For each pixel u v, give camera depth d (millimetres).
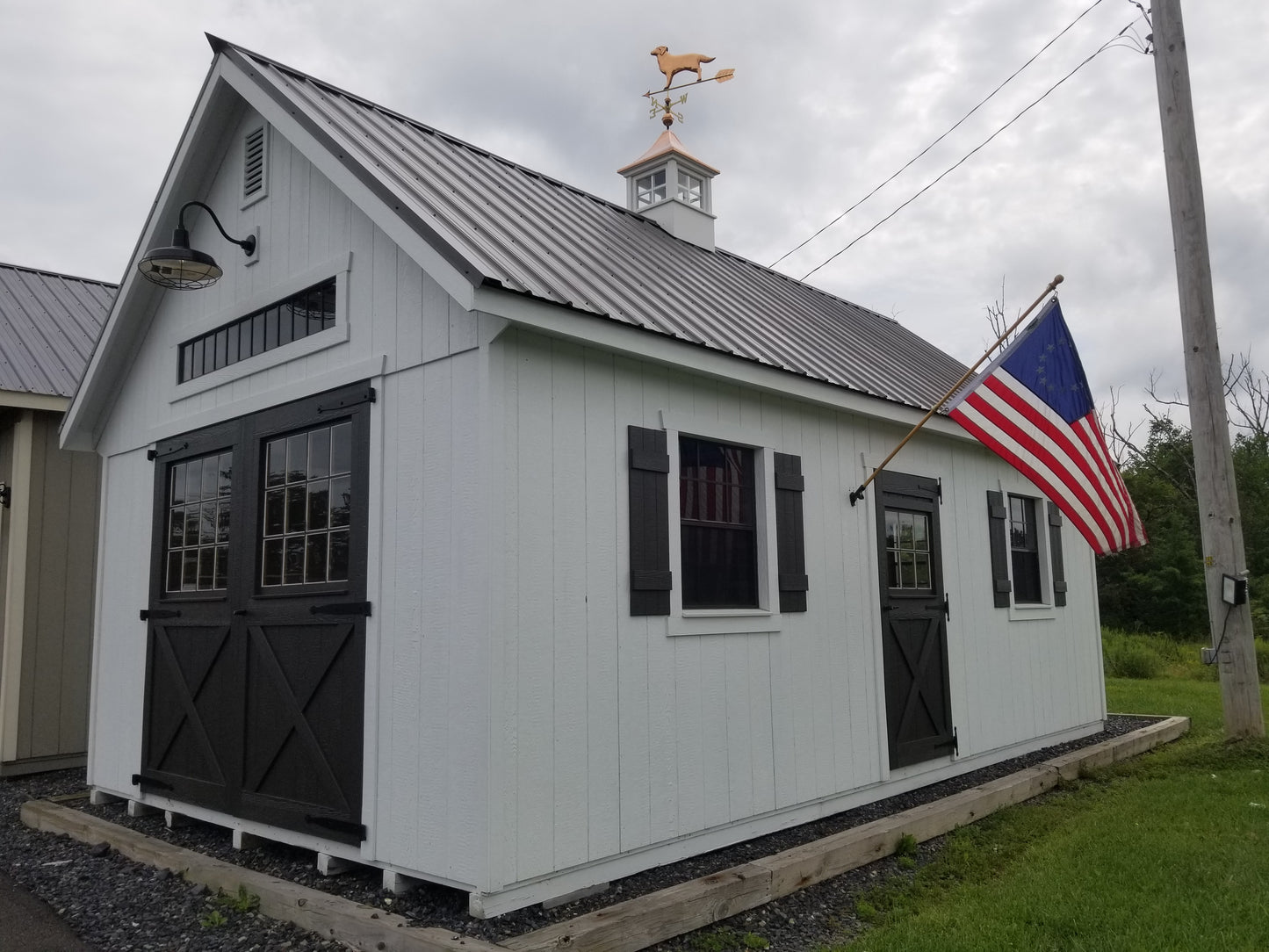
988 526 9094
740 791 6055
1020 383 7172
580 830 5012
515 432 4922
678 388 5973
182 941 4648
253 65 6305
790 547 6684
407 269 5406
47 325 10758
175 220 7320
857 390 7051
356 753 5312
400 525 5246
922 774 7785
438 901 4895
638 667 5465
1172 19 9219
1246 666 8891
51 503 9500
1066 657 10125
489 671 4633
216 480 6801
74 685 9508
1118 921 4543
